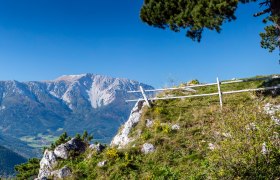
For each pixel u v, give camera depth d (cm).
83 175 2388
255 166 1355
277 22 2288
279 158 1362
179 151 2281
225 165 1382
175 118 2650
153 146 2380
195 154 2175
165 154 2284
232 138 1423
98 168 2366
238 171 1362
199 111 2625
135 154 2380
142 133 2605
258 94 2575
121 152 2428
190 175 1995
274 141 1379
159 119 2670
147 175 2141
